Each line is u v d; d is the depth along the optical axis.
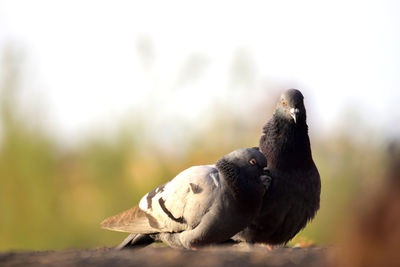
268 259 6.79
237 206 9.71
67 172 17.53
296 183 10.51
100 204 16.86
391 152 2.11
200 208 9.78
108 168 17.28
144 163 17.47
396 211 2.00
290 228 10.80
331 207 15.09
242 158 9.84
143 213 10.57
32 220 16.83
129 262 6.56
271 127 10.84
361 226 2.05
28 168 17.11
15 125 17.20
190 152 17.47
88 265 6.48
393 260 1.97
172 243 10.52
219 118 17.47
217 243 10.47
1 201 16.94
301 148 10.61
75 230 16.72
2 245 16.56
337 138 16.58
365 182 2.23
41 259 6.91
